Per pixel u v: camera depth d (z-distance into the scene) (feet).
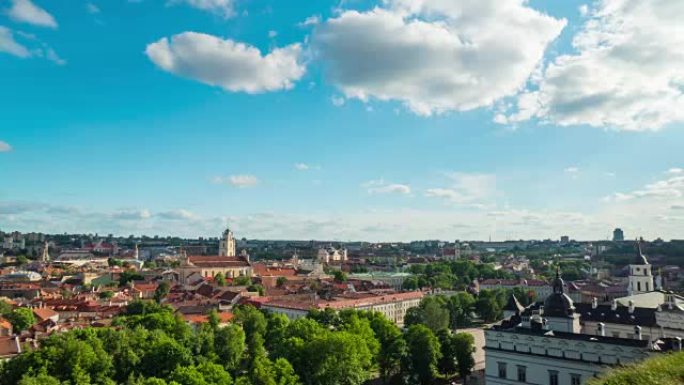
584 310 579.89
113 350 523.70
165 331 612.29
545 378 441.27
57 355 483.51
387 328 650.43
